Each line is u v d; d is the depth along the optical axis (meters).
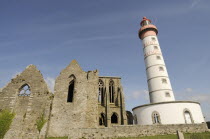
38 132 25.28
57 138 25.03
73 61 34.62
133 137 22.78
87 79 33.84
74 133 22.73
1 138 23.86
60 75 32.50
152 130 24.03
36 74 30.55
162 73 39.47
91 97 32.03
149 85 40.47
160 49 44.31
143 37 46.59
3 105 26.89
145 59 43.94
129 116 40.28
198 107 32.81
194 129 24.73
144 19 49.91
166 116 30.59
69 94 37.31
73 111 29.09
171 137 21.39
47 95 28.67
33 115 26.61
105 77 40.81
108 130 23.27
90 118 29.92
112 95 40.25
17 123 25.80
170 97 36.84
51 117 27.84
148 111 32.47
